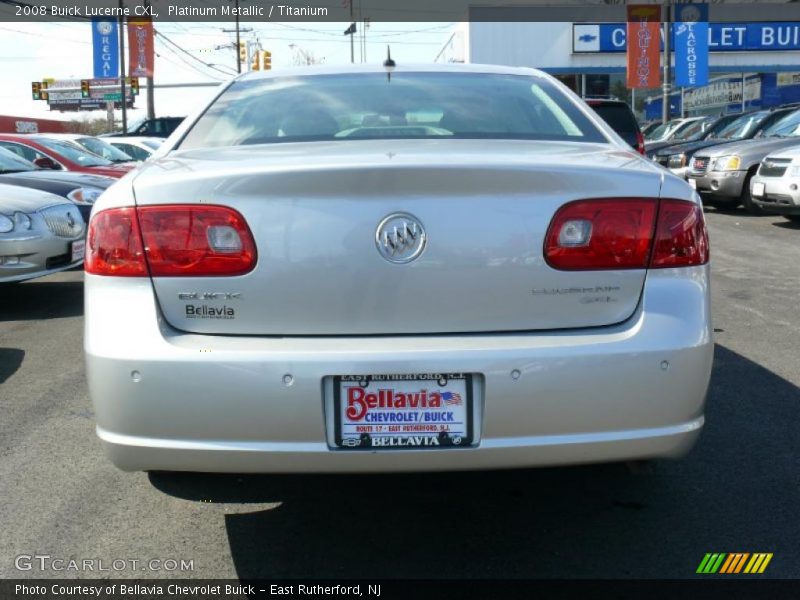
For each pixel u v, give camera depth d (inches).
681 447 95.3
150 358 90.0
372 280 91.6
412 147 105.8
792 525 116.3
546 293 93.0
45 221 255.3
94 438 152.6
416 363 89.4
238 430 90.2
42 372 195.2
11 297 285.6
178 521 120.5
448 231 91.6
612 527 116.7
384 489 128.7
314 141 114.7
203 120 124.5
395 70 139.9
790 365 189.8
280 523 119.3
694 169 502.9
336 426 91.3
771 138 486.9
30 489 130.9
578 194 93.4
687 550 110.1
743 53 1217.4
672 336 93.0
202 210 92.3
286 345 90.8
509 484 130.2
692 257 96.7
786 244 372.2
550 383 90.4
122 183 98.0
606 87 1224.8
